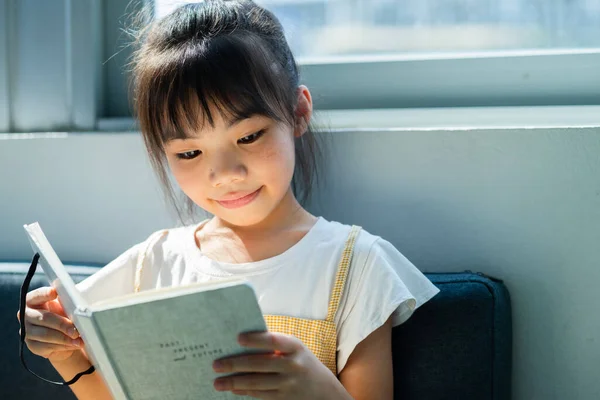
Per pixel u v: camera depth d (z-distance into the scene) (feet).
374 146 3.35
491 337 2.89
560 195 3.13
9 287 3.30
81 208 3.71
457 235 3.27
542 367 3.16
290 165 2.90
